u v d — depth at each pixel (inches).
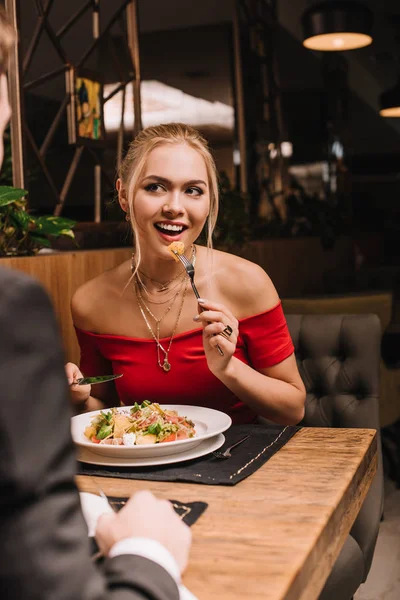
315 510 38.8
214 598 29.1
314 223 270.2
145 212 61.8
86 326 69.6
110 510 37.7
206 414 56.2
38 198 135.0
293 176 348.8
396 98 295.7
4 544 19.5
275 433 55.1
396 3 306.7
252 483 43.9
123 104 145.5
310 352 78.7
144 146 62.3
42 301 21.1
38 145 133.6
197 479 44.4
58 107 131.4
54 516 20.1
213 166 65.4
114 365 68.3
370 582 97.0
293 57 338.0
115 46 149.0
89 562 20.9
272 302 66.3
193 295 65.9
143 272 66.1
